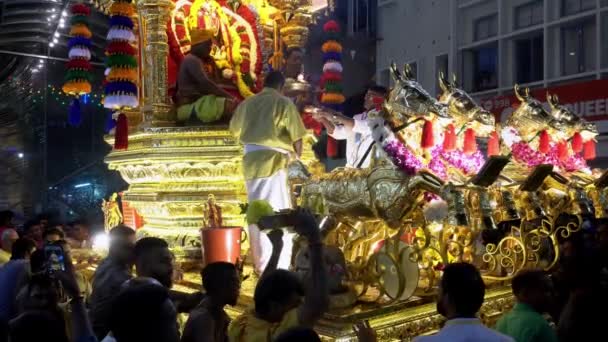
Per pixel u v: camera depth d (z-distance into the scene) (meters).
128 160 8.06
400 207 5.36
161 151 7.74
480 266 7.17
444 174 5.61
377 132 5.73
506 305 6.03
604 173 6.79
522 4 16.77
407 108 5.54
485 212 5.19
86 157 20.72
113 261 5.16
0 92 18.42
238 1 9.54
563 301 5.35
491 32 17.78
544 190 6.77
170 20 8.88
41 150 20.08
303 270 4.99
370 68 21.08
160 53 8.13
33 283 4.27
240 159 7.70
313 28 18.05
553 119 7.10
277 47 10.05
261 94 6.80
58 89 18.58
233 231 6.34
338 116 7.32
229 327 3.80
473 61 18.28
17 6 11.88
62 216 18.11
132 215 9.05
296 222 3.84
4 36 13.32
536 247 6.86
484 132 6.14
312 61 17.84
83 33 8.80
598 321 4.38
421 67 19.39
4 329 5.38
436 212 5.41
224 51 9.19
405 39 19.91
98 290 4.98
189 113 7.99
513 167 7.09
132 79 7.71
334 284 5.03
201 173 7.82
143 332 2.73
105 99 7.66
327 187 6.03
